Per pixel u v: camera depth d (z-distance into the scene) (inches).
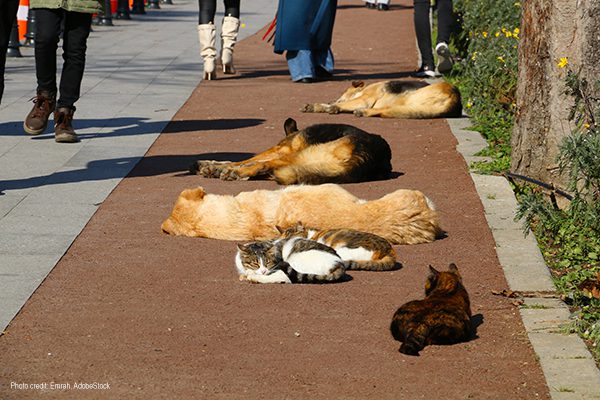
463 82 691.4
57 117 492.1
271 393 223.8
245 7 1507.1
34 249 322.7
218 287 291.0
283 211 327.6
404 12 1453.0
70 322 264.1
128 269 305.3
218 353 245.4
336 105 582.9
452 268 267.1
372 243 305.6
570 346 248.1
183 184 408.5
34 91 650.2
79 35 487.8
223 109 597.3
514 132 412.2
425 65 724.7
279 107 605.6
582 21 377.7
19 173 426.9
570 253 329.7
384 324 263.7
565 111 386.6
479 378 231.8
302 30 703.1
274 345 250.5
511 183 409.1
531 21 396.8
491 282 297.1
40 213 364.8
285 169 402.6
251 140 504.7
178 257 316.5
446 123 553.6
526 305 277.4
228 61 749.3
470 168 434.6
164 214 365.1
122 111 587.8
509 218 361.1
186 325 263.0
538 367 238.2
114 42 973.2
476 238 339.0
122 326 261.9
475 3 786.2
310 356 243.8
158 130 530.6
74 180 415.5
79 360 240.5
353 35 1098.7
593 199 353.4
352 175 403.5
